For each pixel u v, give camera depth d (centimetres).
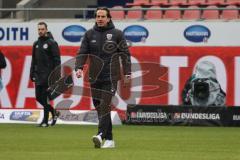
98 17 3030
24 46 5444
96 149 3064
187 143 3481
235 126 4984
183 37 5172
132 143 3450
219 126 5000
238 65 5097
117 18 5941
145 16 5859
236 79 5097
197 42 5153
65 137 3816
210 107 5028
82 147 3178
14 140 3591
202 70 5138
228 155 2844
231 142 3562
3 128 4591
